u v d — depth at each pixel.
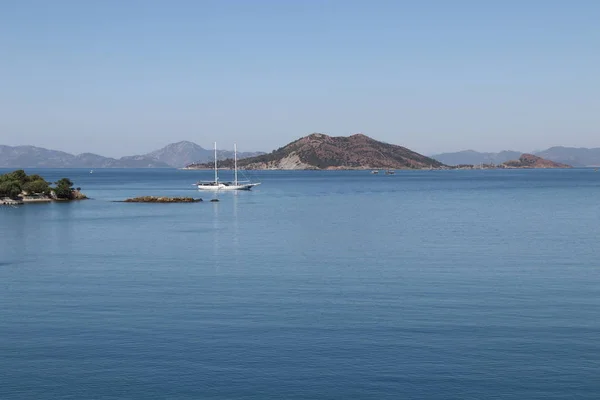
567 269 44.00
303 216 91.69
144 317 31.41
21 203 124.69
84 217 92.50
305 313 31.95
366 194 158.12
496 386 22.81
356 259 49.09
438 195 150.50
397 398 22.02
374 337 27.89
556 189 180.12
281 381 23.36
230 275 42.53
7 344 27.47
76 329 29.48
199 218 90.06
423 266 45.59
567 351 26.00
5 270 45.06
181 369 24.50
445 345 26.77
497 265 45.81
